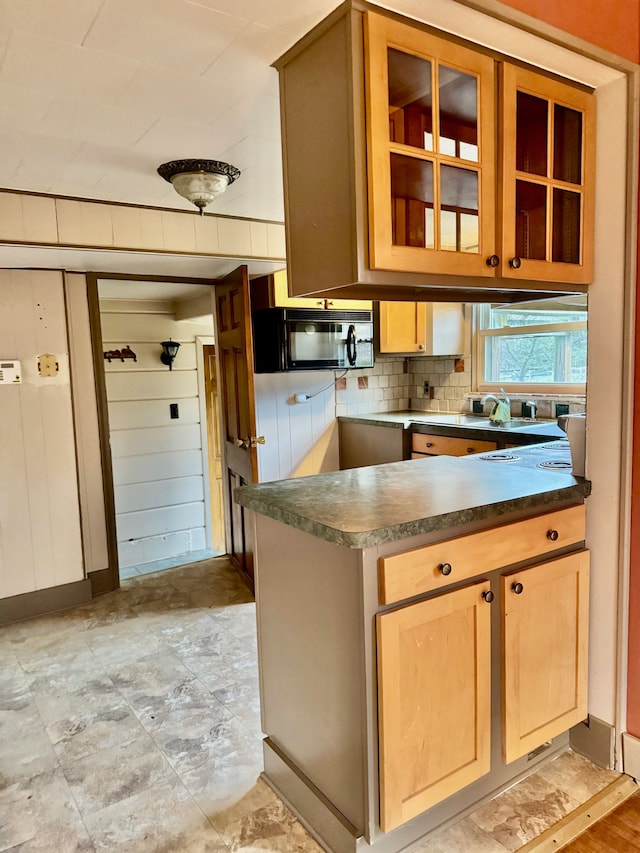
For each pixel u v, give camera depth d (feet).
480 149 4.71
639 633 5.73
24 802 5.76
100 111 5.43
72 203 8.23
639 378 5.56
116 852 5.12
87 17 3.93
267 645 5.84
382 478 6.27
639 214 5.44
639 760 5.78
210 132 5.97
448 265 4.59
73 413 10.66
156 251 8.93
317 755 5.19
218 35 4.22
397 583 4.44
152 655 8.77
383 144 4.11
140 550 15.97
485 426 11.23
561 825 5.27
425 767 4.75
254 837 5.25
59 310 10.36
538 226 5.31
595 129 5.61
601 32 5.03
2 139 6.04
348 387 14.62
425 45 4.28
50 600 10.53
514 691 5.34
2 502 10.09
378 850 4.78
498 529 5.09
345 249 4.28
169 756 6.40
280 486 6.00
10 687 7.97
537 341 12.14
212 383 16.78
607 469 5.82
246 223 9.71
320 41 4.23
